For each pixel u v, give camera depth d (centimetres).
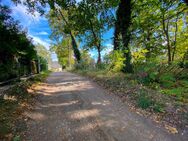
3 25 1318
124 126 517
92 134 471
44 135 470
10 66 1430
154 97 763
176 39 2308
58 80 1582
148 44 2091
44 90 1061
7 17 1358
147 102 671
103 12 1912
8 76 1360
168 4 1600
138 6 1662
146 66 1198
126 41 1454
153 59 1667
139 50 1535
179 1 1546
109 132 480
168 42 2164
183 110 627
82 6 1714
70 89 1071
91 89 1048
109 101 771
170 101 731
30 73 2141
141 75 1113
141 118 575
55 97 869
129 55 1451
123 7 1402
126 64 1439
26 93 890
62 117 593
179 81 1060
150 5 1641
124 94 851
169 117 574
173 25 2286
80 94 919
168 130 492
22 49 1642
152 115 597
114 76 1294
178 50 2320
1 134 454
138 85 994
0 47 1270
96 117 588
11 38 1410
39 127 518
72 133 479
